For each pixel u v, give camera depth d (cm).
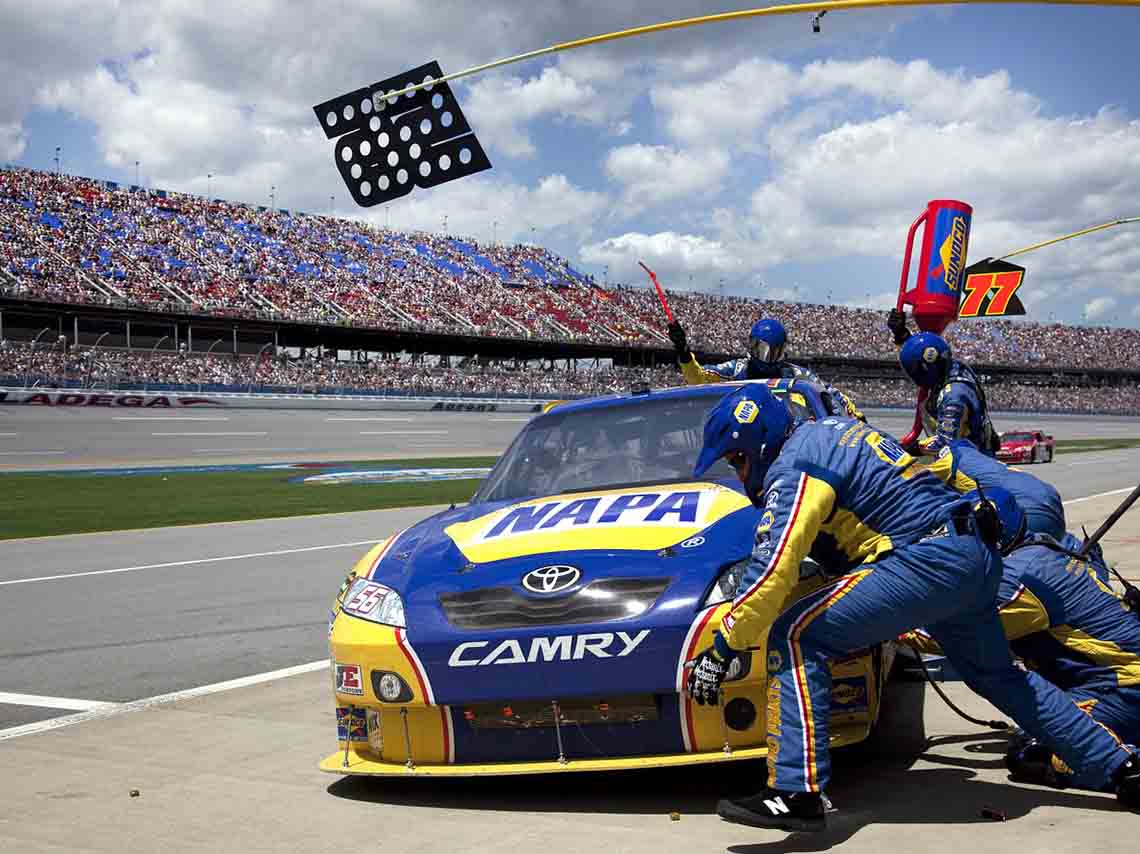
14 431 3058
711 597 266
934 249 455
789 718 246
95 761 339
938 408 380
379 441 3306
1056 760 275
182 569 819
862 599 248
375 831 260
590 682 264
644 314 6969
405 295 5906
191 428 3403
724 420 264
